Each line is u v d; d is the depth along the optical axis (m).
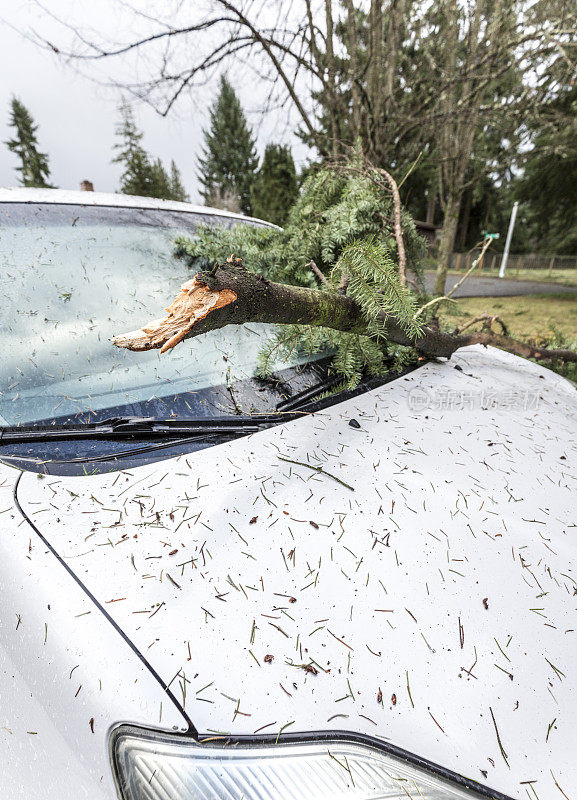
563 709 0.76
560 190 16.45
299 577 0.89
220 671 0.73
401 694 0.74
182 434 1.22
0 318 1.34
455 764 0.68
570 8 3.55
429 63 4.39
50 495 0.98
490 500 1.17
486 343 2.31
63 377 1.27
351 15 3.85
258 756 0.67
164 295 1.62
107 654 0.73
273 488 1.09
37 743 0.72
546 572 0.98
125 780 0.65
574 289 18.09
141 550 0.90
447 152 5.71
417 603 0.88
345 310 1.42
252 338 1.68
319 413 1.42
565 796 0.67
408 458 1.28
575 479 1.30
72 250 1.64
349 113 4.49
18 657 0.78
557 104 5.27
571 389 1.97
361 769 0.67
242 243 2.04
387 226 2.33
